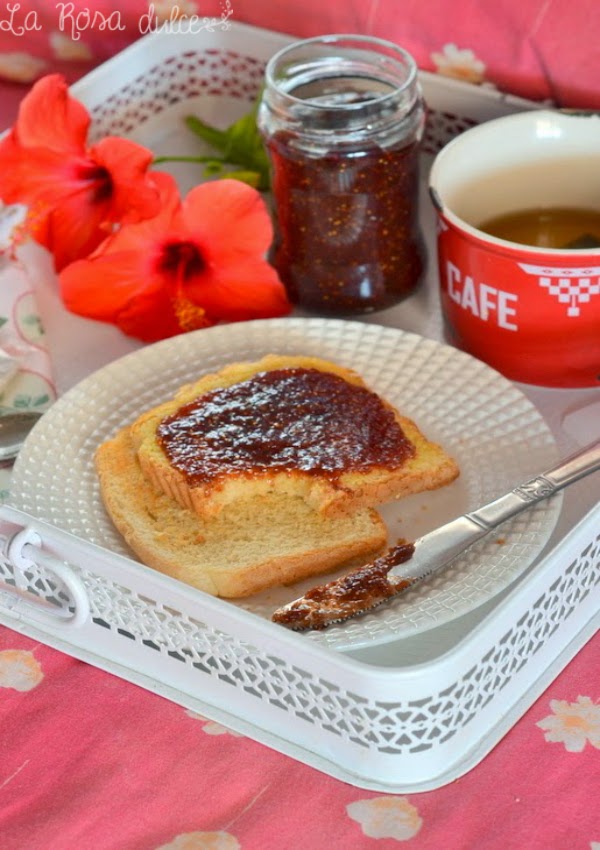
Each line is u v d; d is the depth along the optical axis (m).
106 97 0.84
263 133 0.73
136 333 0.75
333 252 0.73
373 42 0.73
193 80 0.87
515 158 0.73
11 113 0.90
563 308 0.68
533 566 0.64
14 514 0.61
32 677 0.62
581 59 0.76
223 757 0.60
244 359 0.72
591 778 0.58
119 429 0.69
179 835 0.57
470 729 0.59
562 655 0.62
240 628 0.57
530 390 0.71
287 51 0.73
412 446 0.66
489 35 0.78
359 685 0.56
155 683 0.62
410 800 0.58
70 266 0.74
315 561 0.63
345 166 0.70
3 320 0.75
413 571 0.61
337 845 0.57
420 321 0.75
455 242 0.69
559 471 0.64
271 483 0.65
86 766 0.60
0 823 0.58
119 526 0.65
